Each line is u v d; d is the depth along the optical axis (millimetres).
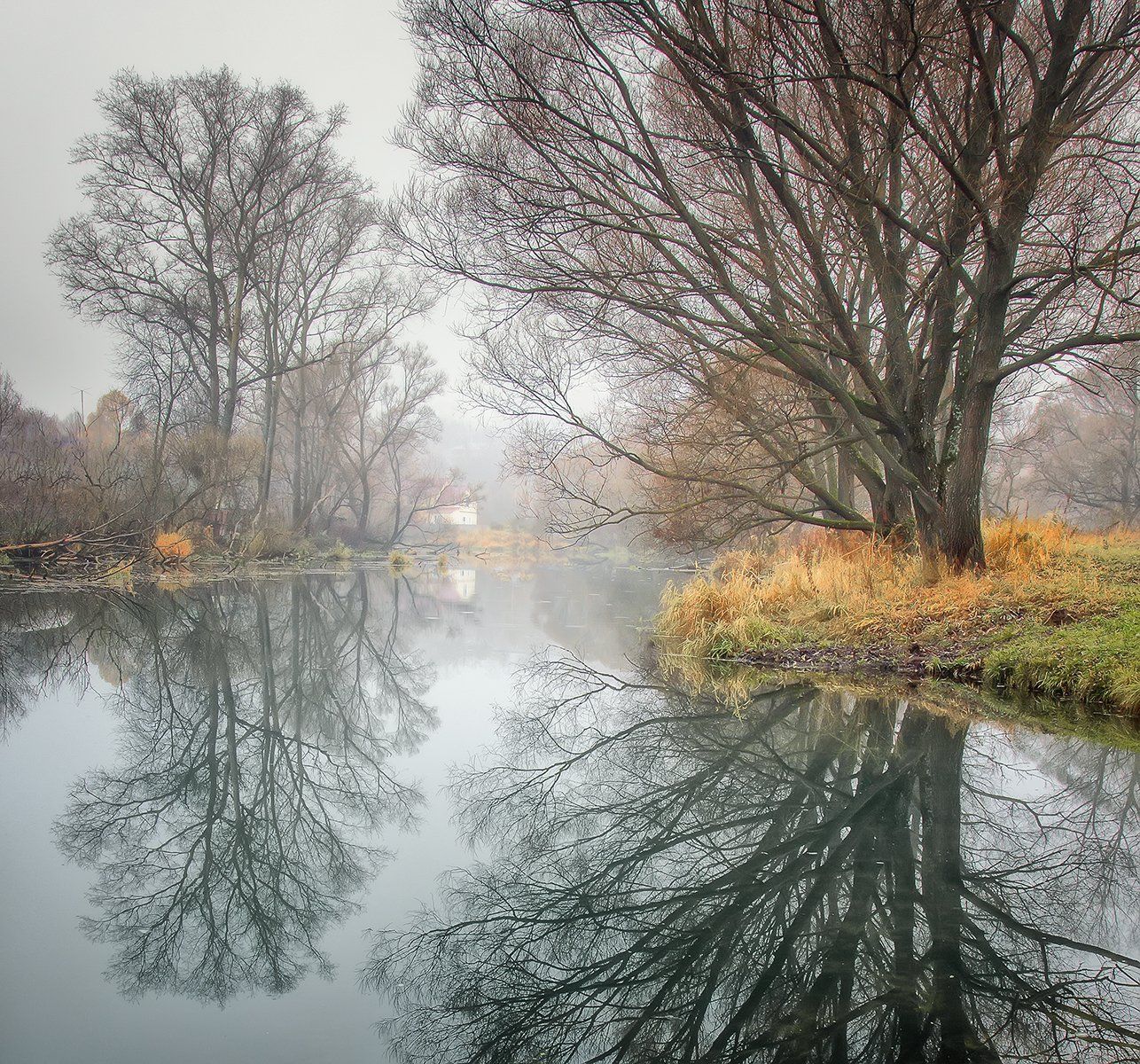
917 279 14062
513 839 4973
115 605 16906
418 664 11797
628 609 20094
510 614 18969
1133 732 6852
